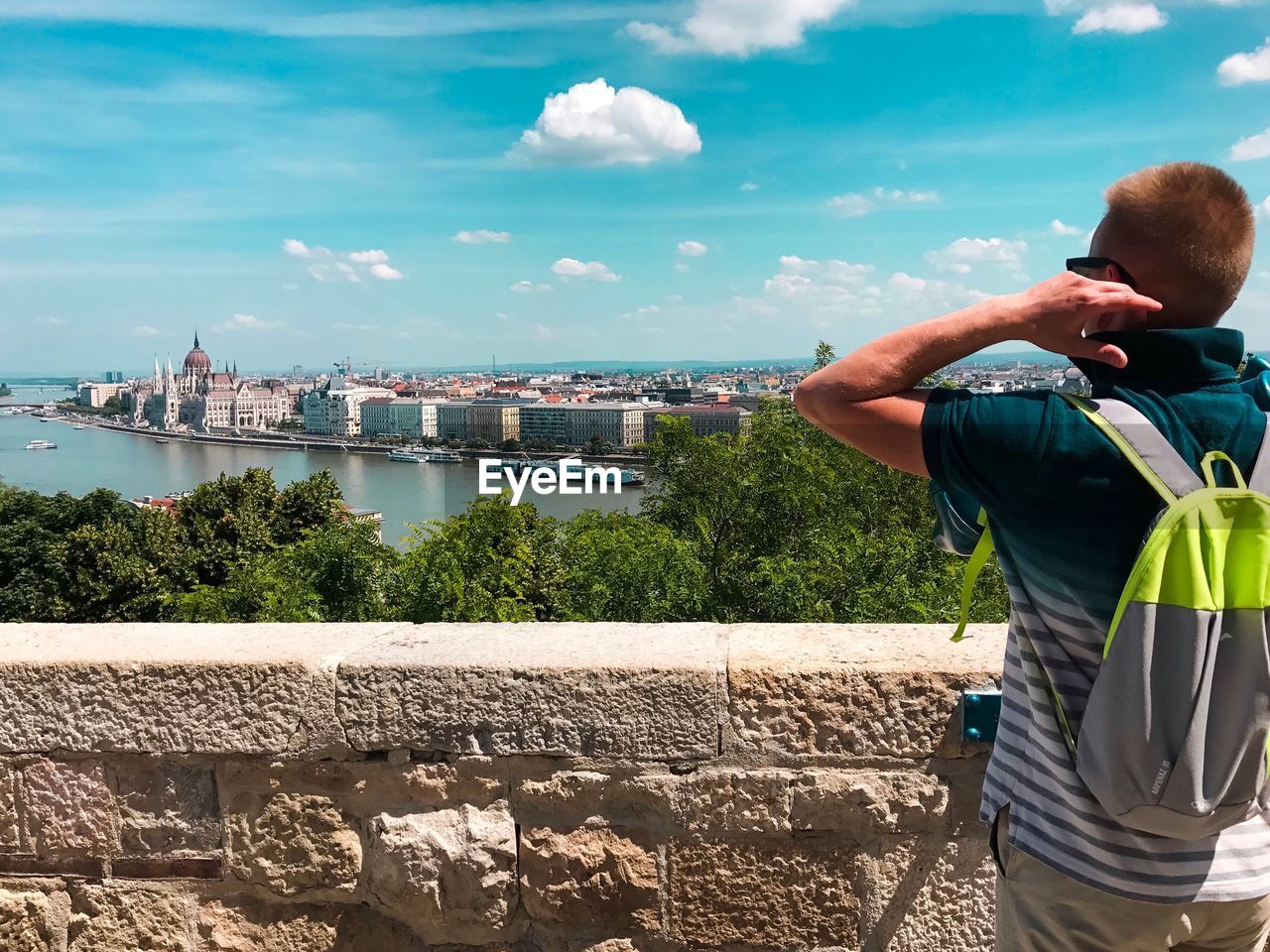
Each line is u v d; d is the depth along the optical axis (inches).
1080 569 46.0
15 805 82.0
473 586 416.8
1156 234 47.7
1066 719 47.8
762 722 75.5
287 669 78.7
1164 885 46.0
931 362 49.8
